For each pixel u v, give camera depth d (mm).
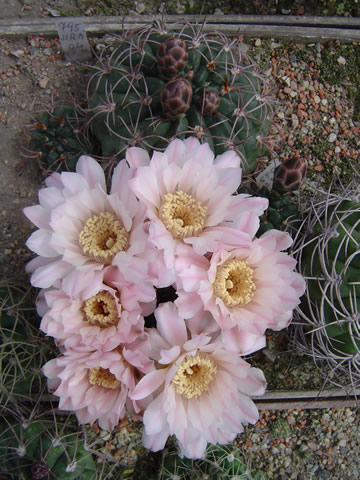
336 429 324
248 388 206
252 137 272
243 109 254
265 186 295
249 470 280
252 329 192
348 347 254
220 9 365
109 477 297
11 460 257
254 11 368
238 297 200
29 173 314
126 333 193
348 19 364
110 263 202
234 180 200
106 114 259
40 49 335
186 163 198
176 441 276
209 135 251
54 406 290
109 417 213
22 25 334
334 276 238
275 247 205
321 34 359
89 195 200
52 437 257
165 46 237
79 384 213
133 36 280
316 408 321
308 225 270
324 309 253
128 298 192
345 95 360
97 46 338
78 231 206
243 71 269
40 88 328
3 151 315
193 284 188
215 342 197
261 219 269
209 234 194
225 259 198
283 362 314
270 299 199
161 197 202
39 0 346
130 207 196
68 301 198
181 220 198
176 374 203
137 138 242
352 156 350
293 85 354
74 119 294
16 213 310
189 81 254
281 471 318
